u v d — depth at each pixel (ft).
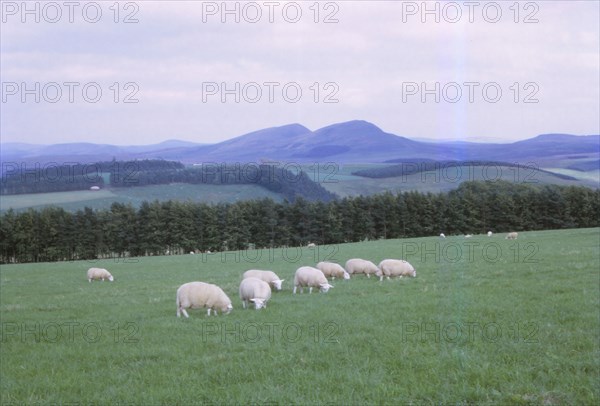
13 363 44.75
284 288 86.84
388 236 320.91
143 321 61.16
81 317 68.03
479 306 58.65
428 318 53.83
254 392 33.91
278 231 316.40
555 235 191.21
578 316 50.67
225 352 44.80
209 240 307.58
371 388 33.68
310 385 34.78
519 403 30.09
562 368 35.65
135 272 142.82
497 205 310.24
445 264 109.70
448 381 34.35
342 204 322.96
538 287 70.03
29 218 292.81
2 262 291.99
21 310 77.51
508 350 40.52
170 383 37.09
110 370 41.29
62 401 34.55
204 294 62.39
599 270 83.35
